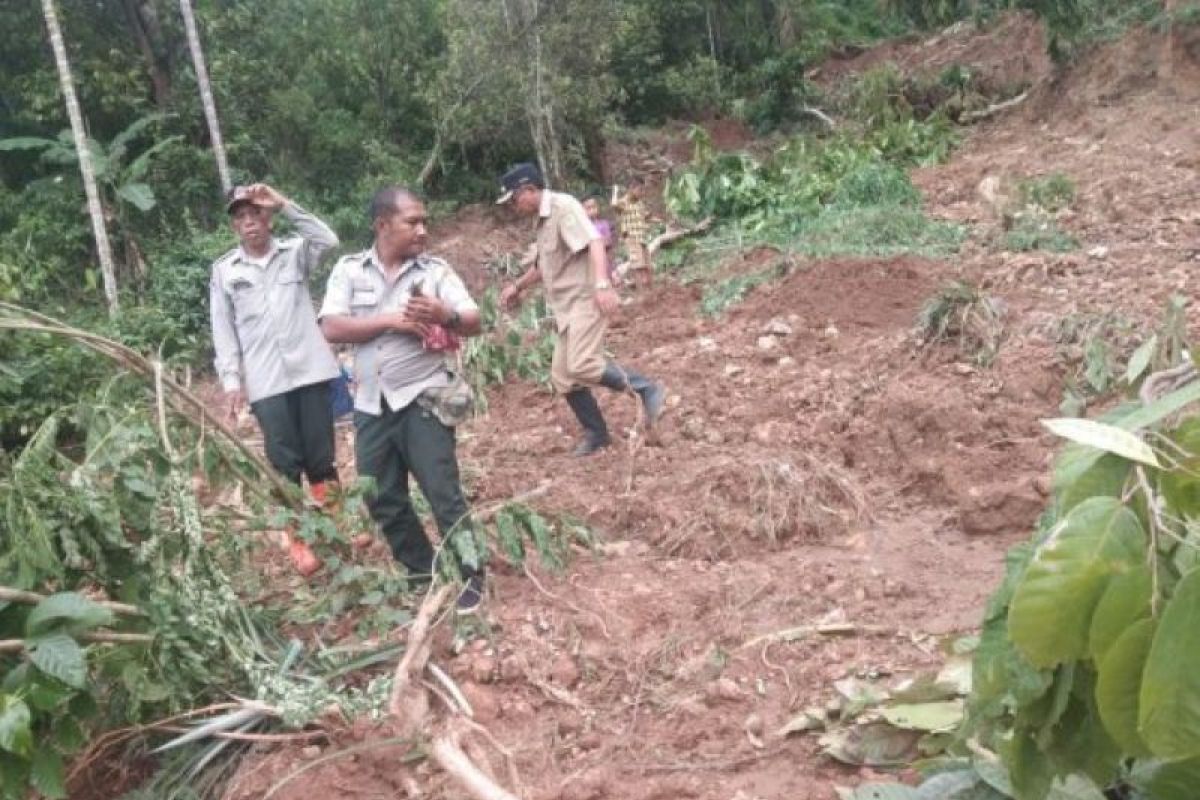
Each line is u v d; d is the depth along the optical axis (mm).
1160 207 10344
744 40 24125
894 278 8602
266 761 3684
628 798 3330
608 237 8953
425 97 16078
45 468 3775
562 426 7043
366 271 4441
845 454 5871
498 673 4039
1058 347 6664
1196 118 13672
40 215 13188
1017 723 1900
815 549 4934
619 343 8891
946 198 13062
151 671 3721
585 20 15445
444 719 3789
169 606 3676
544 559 4508
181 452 4383
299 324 5254
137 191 12914
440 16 17031
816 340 7941
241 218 5160
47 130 15164
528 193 6121
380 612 4191
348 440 7645
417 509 5562
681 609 4395
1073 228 10078
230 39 16250
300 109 15641
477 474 6133
